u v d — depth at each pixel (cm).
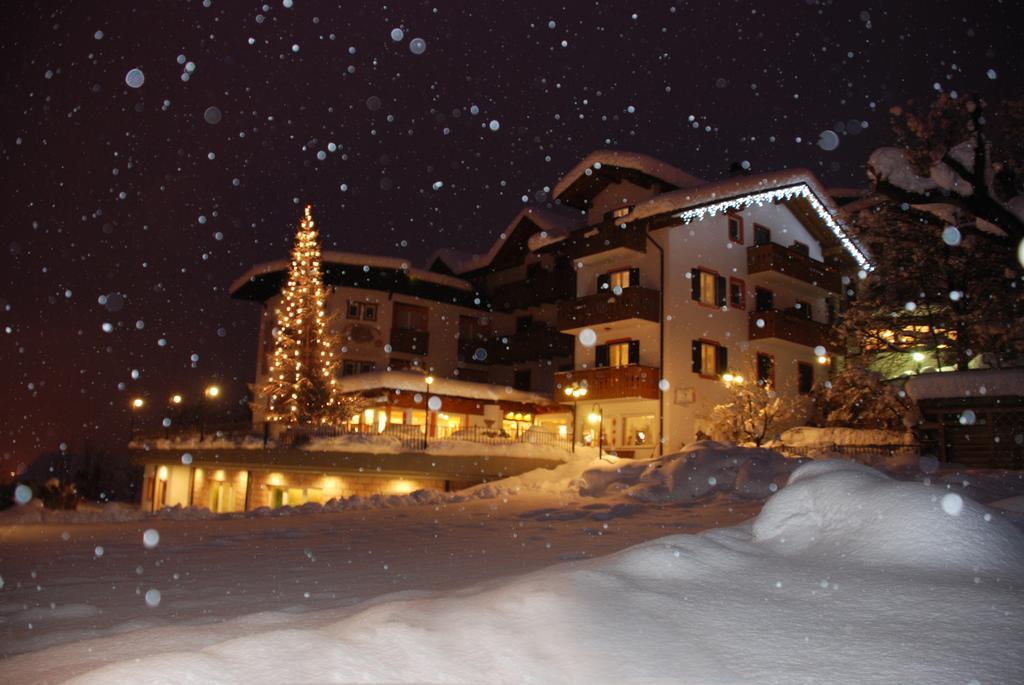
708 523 1255
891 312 2533
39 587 692
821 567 498
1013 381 1797
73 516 1515
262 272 3488
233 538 1140
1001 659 331
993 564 469
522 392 3030
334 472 2364
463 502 1784
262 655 346
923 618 388
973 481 1311
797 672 331
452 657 354
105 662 363
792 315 3073
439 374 3544
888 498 550
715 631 387
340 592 624
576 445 2536
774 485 1633
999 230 895
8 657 422
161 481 3669
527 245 3525
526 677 335
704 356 2772
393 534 1168
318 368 2847
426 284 3569
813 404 3131
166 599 614
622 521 1324
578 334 2984
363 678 326
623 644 370
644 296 2662
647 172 2766
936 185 860
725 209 2744
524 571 730
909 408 2344
